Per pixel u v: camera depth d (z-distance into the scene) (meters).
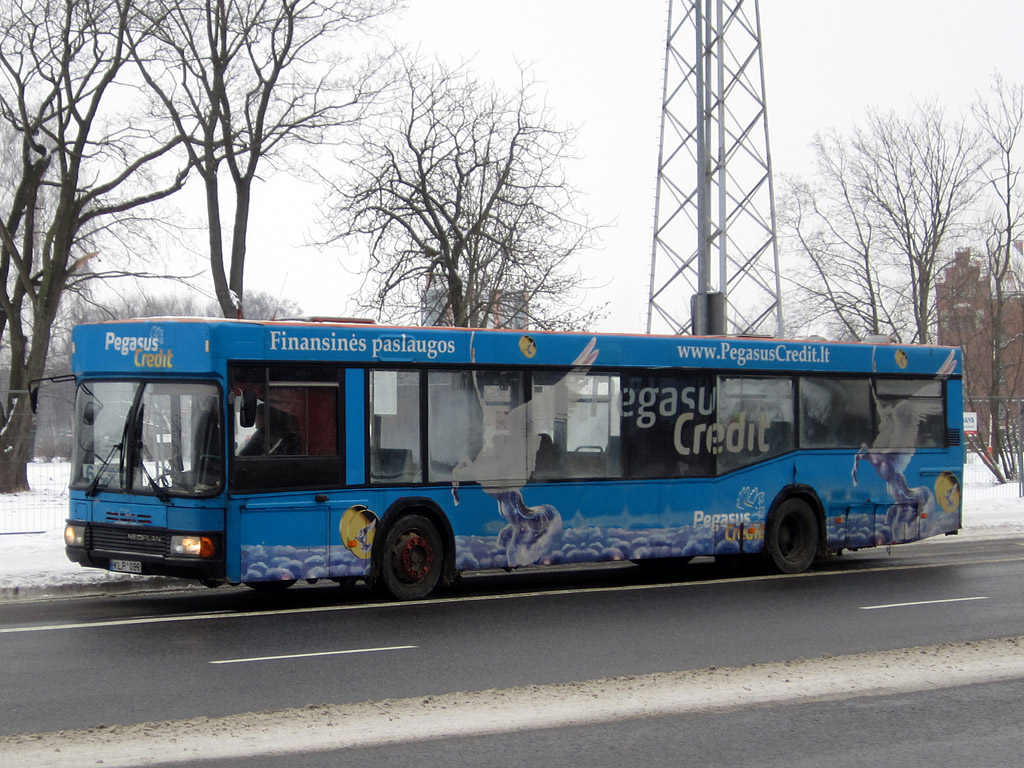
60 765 6.38
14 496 17.78
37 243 37.06
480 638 10.52
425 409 13.23
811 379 16.41
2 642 10.20
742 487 15.61
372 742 6.95
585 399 14.41
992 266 39.22
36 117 27.72
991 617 11.94
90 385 12.66
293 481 12.28
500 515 13.67
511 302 26.70
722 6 24.73
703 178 23.08
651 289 26.47
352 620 11.55
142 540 11.98
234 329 12.06
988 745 7.08
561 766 6.52
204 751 6.70
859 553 19.27
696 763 6.61
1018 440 28.58
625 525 14.59
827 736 7.24
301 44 25.20
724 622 11.53
